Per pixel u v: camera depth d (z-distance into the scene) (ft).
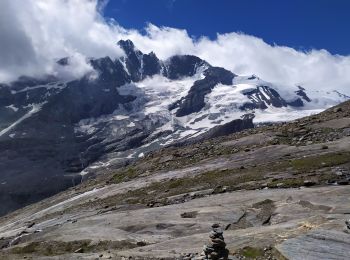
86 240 180.55
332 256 89.45
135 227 192.95
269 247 114.01
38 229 285.84
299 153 299.17
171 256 125.18
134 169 427.74
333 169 244.63
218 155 363.76
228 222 179.52
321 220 131.44
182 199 257.34
